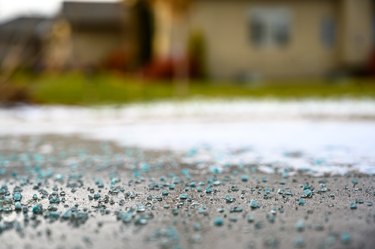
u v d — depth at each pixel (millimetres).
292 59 17688
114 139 6410
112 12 30547
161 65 17219
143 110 9875
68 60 29312
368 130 6684
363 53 17453
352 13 17281
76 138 6613
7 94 11266
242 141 5926
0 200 2996
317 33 17703
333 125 7375
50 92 12500
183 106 10359
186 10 17391
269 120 8250
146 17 23281
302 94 12297
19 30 34781
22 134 7152
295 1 17531
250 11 17453
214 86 14836
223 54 17453
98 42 29828
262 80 17484
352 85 14062
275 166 4230
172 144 5816
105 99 11758
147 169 4207
